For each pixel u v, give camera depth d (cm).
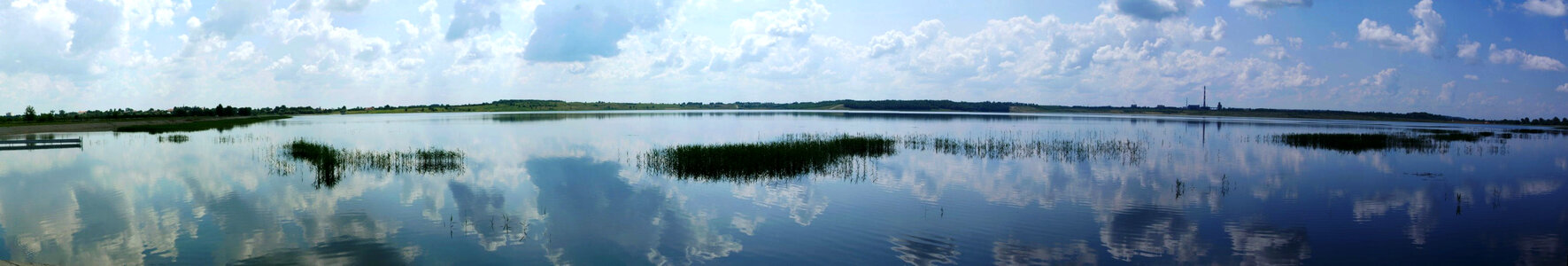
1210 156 3462
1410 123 11406
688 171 2623
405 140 4912
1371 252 1427
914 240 1523
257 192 2144
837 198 2045
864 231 1609
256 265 1302
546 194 2133
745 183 2353
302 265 1308
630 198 2058
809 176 2500
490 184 2367
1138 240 1526
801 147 3253
